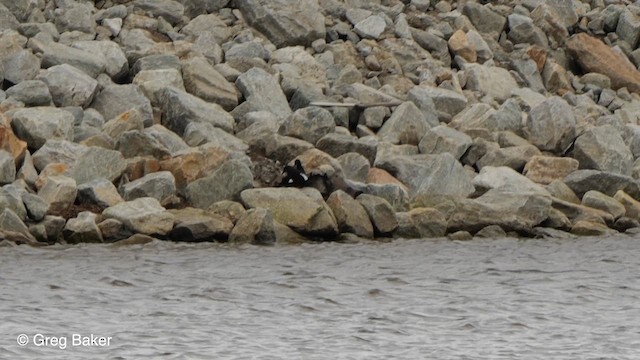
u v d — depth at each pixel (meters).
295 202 74.56
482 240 75.88
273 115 84.88
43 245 70.12
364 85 90.19
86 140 78.25
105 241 71.50
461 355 47.12
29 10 90.56
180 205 75.56
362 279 62.16
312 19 95.06
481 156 85.38
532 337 50.09
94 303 55.53
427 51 97.38
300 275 62.91
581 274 64.38
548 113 88.19
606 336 50.28
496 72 96.31
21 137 77.81
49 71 83.25
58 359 45.78
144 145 78.12
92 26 90.69
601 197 81.31
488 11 102.25
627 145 90.69
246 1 95.44
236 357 46.38
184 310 54.25
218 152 77.94
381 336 50.00
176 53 89.81
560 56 102.44
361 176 80.62
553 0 105.25
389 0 101.12
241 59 90.50
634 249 73.06
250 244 72.19
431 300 57.25
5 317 52.09
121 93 83.94
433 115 89.69
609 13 105.69
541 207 78.38
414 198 78.94
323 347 48.09
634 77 101.19
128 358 45.97
